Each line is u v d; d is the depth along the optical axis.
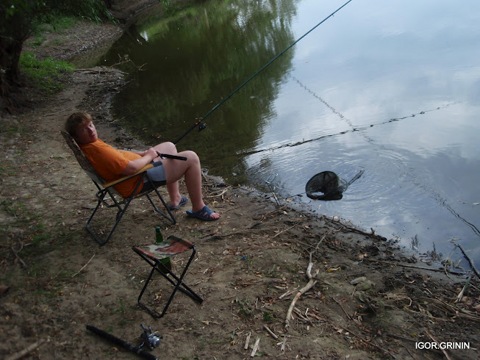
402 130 7.06
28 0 7.17
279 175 6.08
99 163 3.99
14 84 9.48
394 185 5.62
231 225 4.71
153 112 9.13
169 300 3.34
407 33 12.56
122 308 3.46
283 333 3.22
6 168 6.08
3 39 8.80
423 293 3.73
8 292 3.67
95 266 3.98
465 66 9.55
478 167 5.85
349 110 8.12
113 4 22.20
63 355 3.07
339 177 5.69
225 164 6.55
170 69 12.54
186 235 4.50
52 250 4.23
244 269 3.94
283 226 4.72
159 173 4.30
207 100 9.71
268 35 14.99
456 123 7.12
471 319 3.41
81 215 4.84
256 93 9.66
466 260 4.24
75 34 17.06
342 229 4.72
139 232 4.51
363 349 3.11
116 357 3.04
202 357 3.03
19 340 3.20
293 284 3.76
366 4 16.89
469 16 13.34
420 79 9.19
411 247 4.47
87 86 10.95
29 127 7.87
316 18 16.17
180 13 21.94
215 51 14.06
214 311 3.42
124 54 15.14
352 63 10.78
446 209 5.08
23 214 4.89
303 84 9.81
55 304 3.52
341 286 3.75
